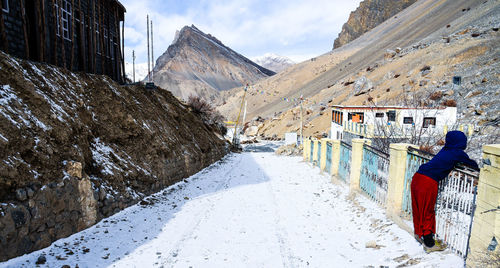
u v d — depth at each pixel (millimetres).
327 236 5656
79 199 6039
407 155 5297
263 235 5883
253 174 15352
